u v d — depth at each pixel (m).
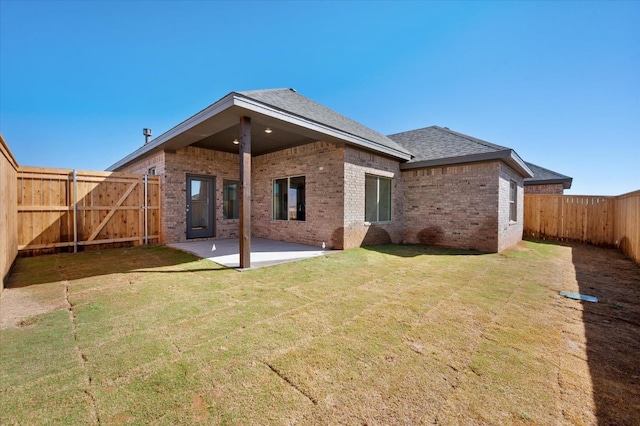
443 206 8.73
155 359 2.22
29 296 3.68
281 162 9.12
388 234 9.10
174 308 3.31
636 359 2.36
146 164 9.54
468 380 2.03
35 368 2.08
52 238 6.66
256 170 10.06
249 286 4.22
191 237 8.93
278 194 9.33
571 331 2.89
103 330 2.72
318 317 3.12
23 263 5.63
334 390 1.89
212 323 2.92
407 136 11.81
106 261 5.85
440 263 6.17
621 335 2.81
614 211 9.37
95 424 1.55
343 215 7.45
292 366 2.16
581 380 2.06
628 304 3.72
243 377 2.01
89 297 3.65
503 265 6.06
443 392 1.89
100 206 7.36
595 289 4.39
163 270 5.12
